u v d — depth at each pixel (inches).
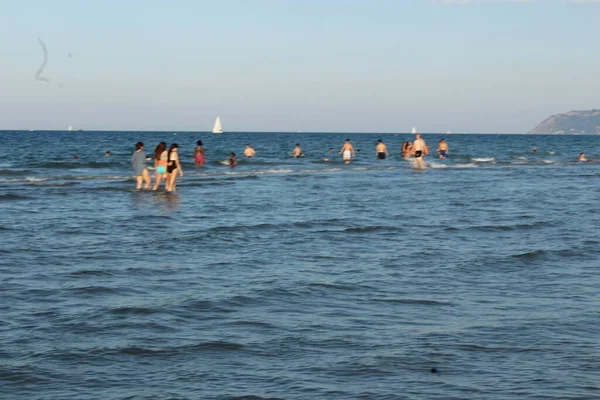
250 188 1075.9
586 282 422.3
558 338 305.0
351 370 262.5
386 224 674.2
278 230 627.5
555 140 6077.8
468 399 234.8
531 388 244.7
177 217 714.2
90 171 1429.6
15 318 327.9
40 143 3599.9
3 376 252.7
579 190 1083.9
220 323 324.8
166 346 289.4
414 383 249.1
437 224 678.5
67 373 257.1
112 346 288.4
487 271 452.8
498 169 1659.7
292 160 1905.8
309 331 313.0
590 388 245.1
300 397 235.9
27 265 455.5
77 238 569.9
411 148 2009.1
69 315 334.3
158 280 414.9
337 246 546.9
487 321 331.6
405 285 408.8
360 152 2561.5
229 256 497.4
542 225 671.8
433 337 305.1
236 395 237.5
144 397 235.3
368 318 336.2
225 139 5280.5
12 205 807.1
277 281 413.4
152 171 1451.8
